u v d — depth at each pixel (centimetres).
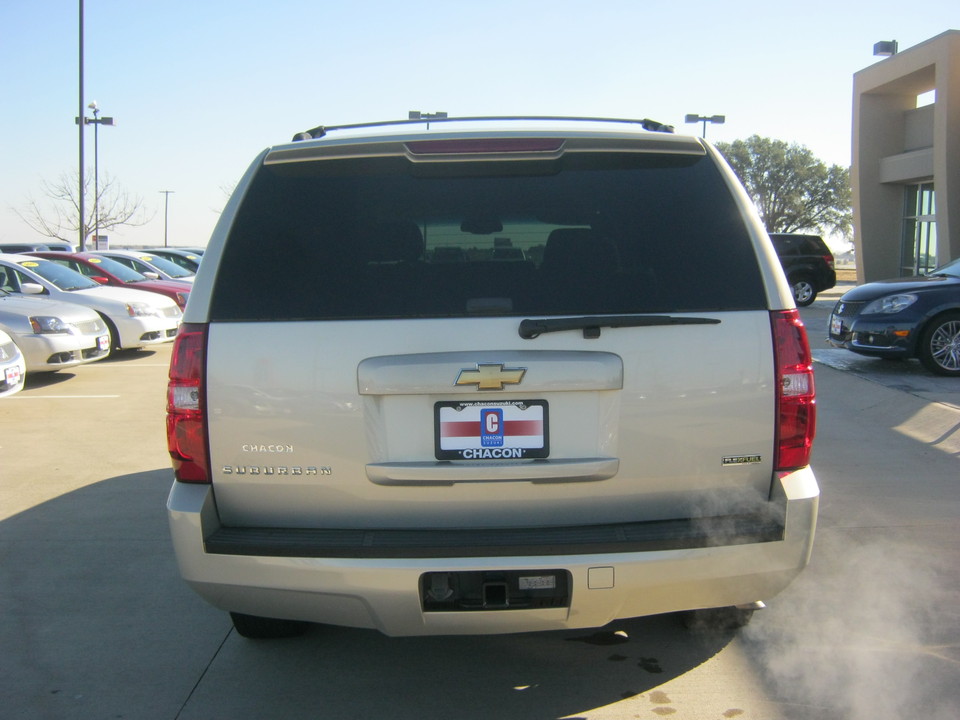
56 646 390
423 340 289
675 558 287
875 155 2370
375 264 300
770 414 296
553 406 292
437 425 292
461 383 288
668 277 298
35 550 509
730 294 297
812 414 301
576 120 376
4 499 610
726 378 294
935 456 702
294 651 384
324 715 331
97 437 805
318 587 288
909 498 593
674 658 374
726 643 388
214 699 344
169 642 394
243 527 301
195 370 295
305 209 308
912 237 2367
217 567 292
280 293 296
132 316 1362
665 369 292
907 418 830
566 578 286
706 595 296
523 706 336
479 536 289
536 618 292
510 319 290
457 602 290
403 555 283
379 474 291
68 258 1677
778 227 6700
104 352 1212
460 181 312
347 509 297
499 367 288
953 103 1956
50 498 612
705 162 316
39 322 1112
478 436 293
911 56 2091
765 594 303
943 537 519
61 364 1123
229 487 298
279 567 288
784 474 300
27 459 723
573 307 292
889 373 1073
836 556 491
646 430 292
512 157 310
